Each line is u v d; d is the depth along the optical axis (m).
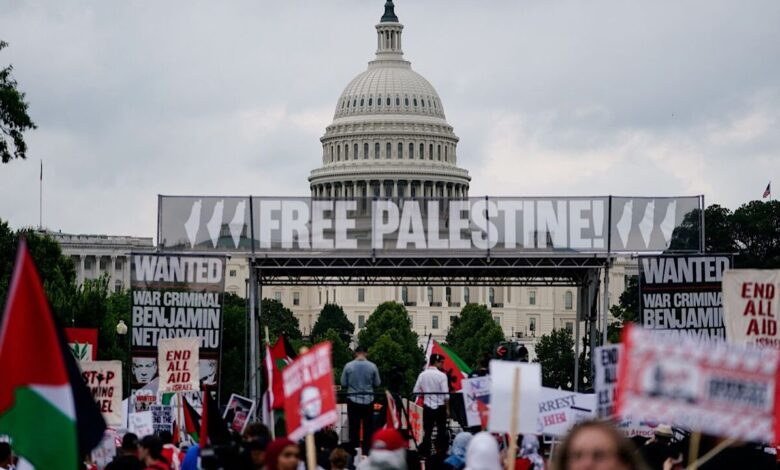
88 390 20.03
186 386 43.88
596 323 63.75
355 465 39.06
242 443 26.17
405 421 48.38
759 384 15.09
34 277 18.50
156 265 54.25
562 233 59.94
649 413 14.99
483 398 36.56
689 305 53.94
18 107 99.00
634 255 59.69
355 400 44.31
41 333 18.53
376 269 63.41
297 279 67.56
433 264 60.94
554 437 32.03
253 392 58.44
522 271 65.25
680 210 59.34
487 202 60.19
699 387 14.99
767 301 32.53
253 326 59.19
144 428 43.44
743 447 21.39
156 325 54.28
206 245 59.31
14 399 18.58
